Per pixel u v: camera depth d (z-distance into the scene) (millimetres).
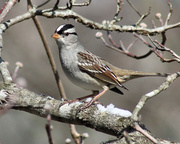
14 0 6520
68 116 5984
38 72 13375
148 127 12820
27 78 13094
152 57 13953
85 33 14461
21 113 12062
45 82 13336
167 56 13625
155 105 13203
